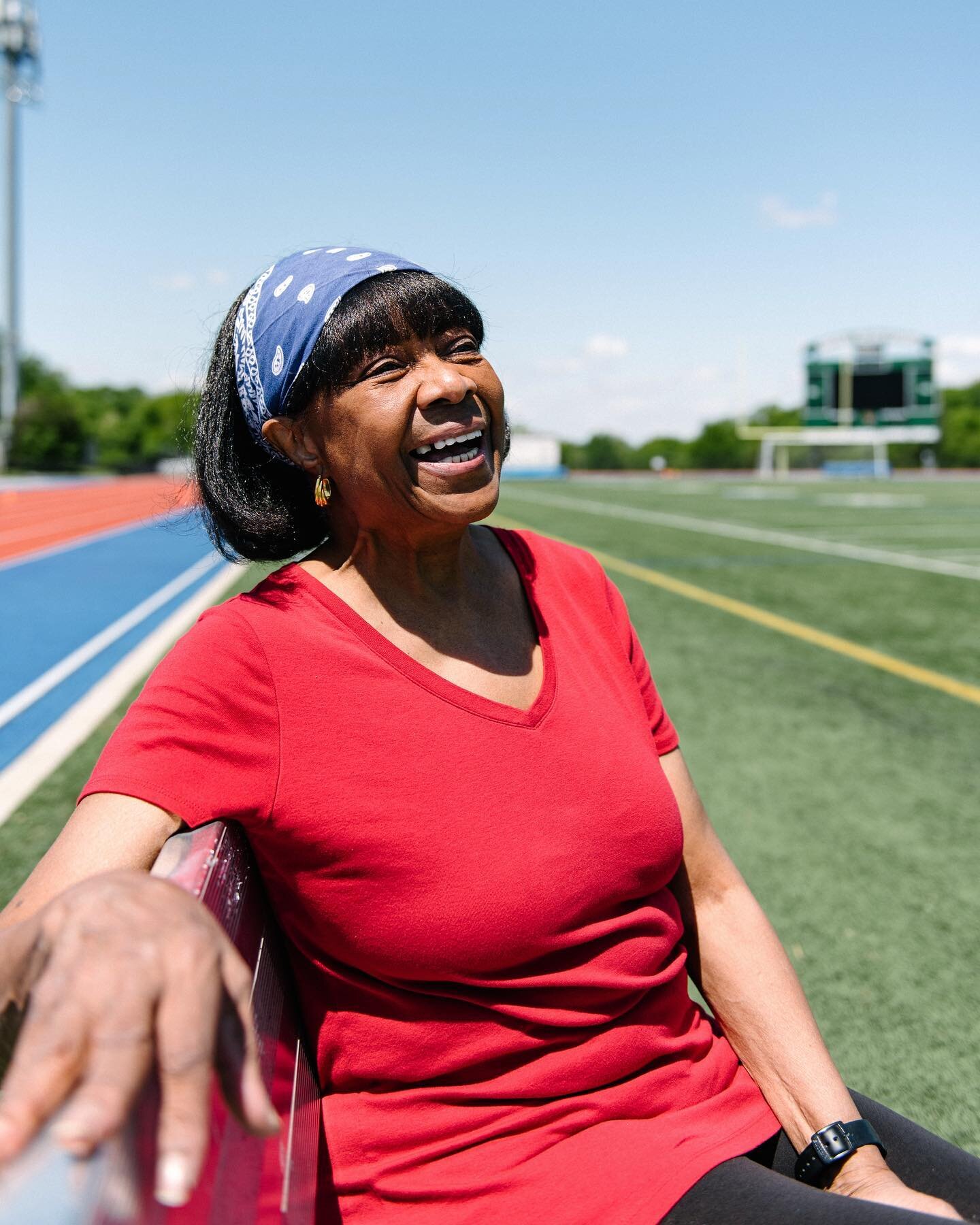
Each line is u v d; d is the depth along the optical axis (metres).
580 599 1.34
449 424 1.18
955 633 8.08
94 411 90.44
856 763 4.68
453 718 1.11
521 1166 1.05
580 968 1.12
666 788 1.22
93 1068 0.53
